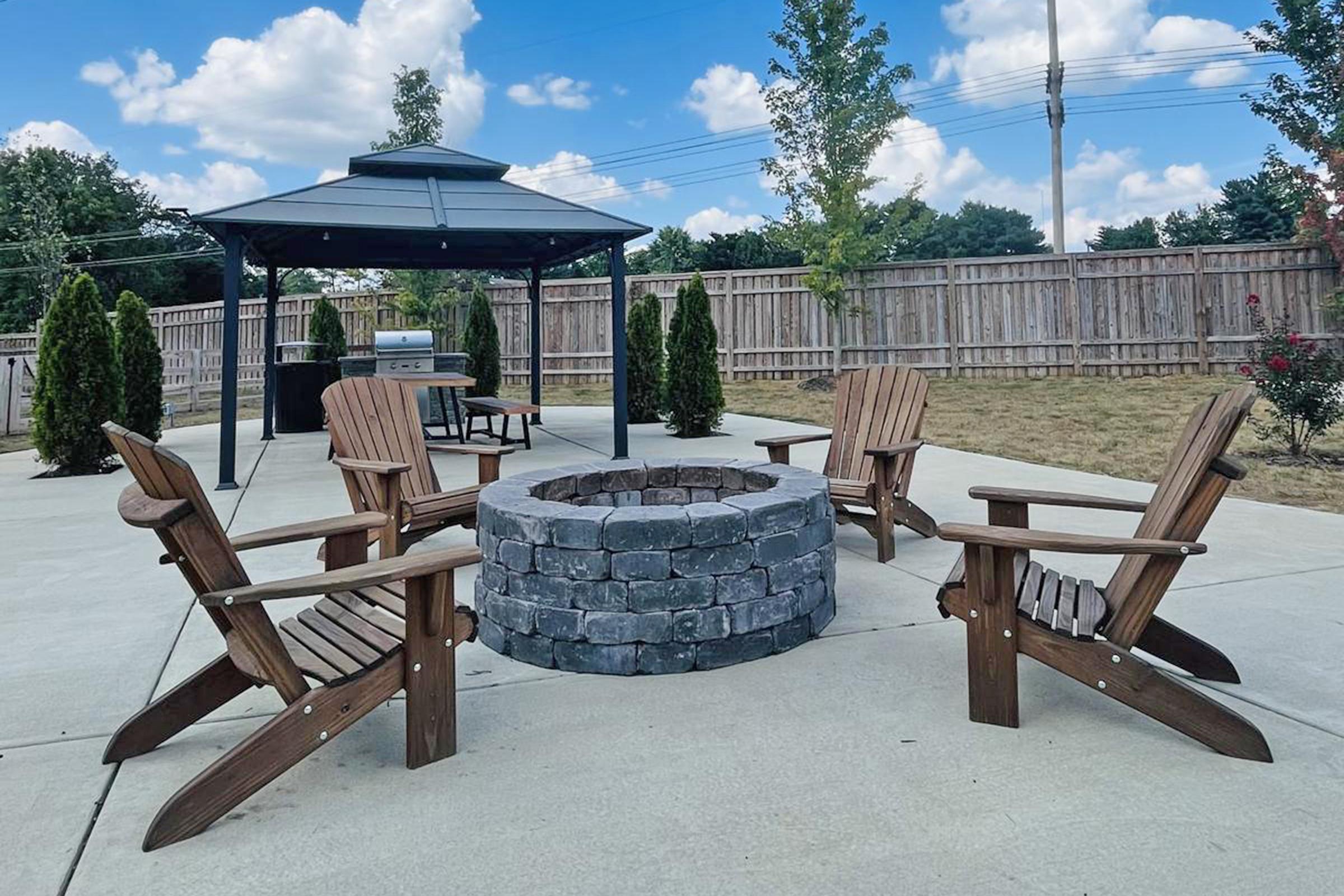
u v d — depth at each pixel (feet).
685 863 5.15
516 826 5.61
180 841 5.42
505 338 47.52
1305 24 39.42
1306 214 30.48
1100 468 20.86
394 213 21.63
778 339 44.06
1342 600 10.30
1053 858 5.11
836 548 13.00
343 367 29.81
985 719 7.08
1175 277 38.14
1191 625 9.43
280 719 5.81
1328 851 5.12
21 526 16.26
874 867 5.06
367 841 5.43
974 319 40.98
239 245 20.10
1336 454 21.68
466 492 13.44
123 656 9.01
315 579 5.81
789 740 6.86
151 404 27.37
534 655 8.80
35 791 6.14
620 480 11.96
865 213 41.32
